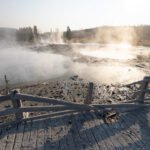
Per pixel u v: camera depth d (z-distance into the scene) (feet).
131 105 24.76
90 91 23.63
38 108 20.47
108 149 17.10
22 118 21.11
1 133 19.10
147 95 34.91
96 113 23.39
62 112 22.63
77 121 21.57
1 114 19.29
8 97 19.16
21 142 17.78
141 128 20.65
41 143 17.71
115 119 22.36
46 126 20.45
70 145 17.51
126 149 17.15
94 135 19.10
